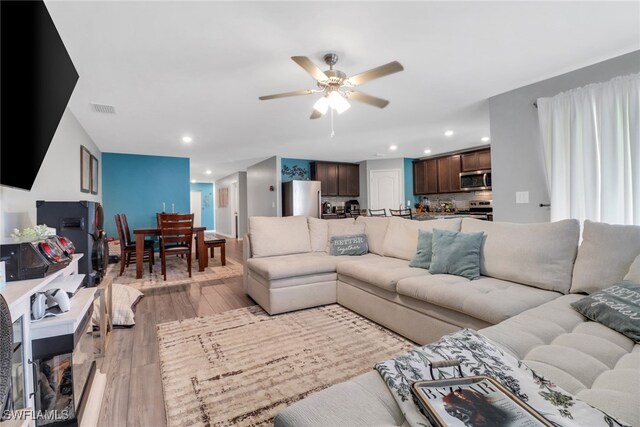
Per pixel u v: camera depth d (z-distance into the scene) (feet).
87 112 11.00
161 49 6.89
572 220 6.67
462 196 22.22
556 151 8.83
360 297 9.12
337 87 7.49
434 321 6.81
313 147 18.97
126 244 16.48
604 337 4.15
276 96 7.80
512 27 6.42
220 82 8.71
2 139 3.92
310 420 2.73
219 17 5.81
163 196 20.65
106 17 5.71
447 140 17.57
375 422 2.72
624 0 5.61
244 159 22.91
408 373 3.28
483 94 10.39
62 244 5.41
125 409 5.04
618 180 7.80
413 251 9.85
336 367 6.27
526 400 2.76
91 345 5.41
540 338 4.23
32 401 3.80
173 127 13.33
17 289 3.71
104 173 18.97
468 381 2.97
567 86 8.78
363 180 25.54
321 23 6.09
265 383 5.74
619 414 2.61
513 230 7.46
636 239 5.62
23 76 4.26
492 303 5.66
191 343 7.41
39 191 7.92
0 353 2.62
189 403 5.17
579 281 6.07
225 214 36.11
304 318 9.01
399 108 11.73
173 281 13.66
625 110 7.63
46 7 5.05
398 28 6.34
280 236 11.66
